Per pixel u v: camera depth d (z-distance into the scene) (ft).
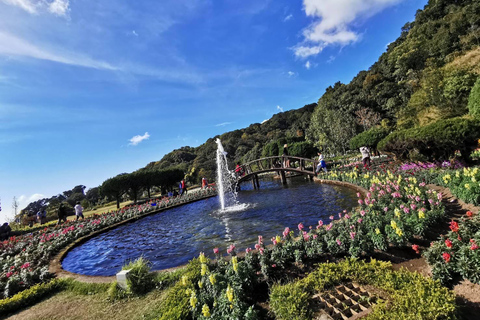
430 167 30.04
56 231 39.50
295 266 13.41
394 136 38.83
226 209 39.24
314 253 13.52
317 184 49.21
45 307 15.05
